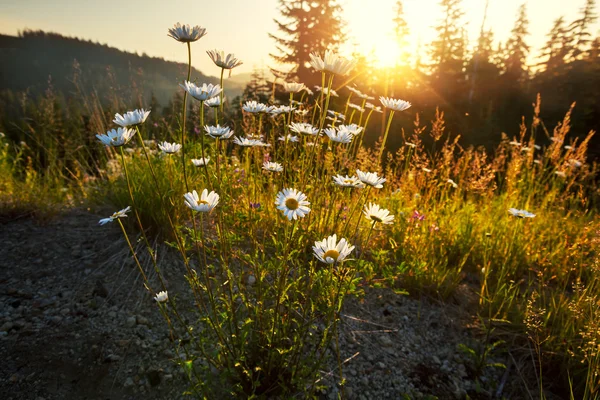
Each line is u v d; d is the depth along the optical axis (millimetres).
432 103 16375
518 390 2238
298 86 2551
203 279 2629
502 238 3430
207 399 1840
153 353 2188
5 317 2352
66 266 2861
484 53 22703
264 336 1958
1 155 4488
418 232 3248
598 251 2867
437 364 2357
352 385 2109
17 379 1983
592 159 9969
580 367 2221
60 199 3906
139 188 3137
